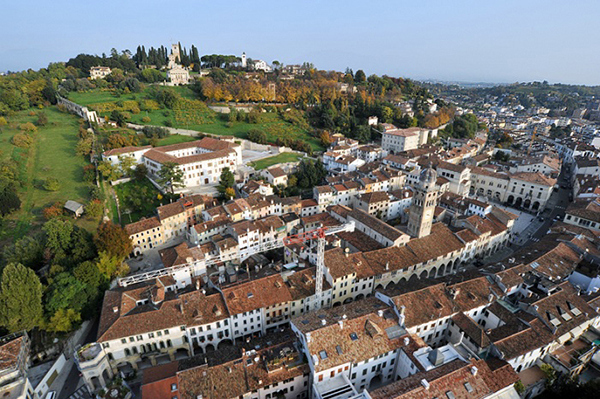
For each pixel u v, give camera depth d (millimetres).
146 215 136500
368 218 124750
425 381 59156
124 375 79062
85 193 137250
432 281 91438
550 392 73688
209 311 83125
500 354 71188
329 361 66438
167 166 145125
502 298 88688
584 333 84500
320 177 183125
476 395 60469
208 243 114438
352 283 98438
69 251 101188
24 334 75562
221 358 71688
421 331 79562
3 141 162125
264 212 136750
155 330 78062
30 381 74250
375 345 70438
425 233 117312
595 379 69188
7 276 76938
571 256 106875
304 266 102312
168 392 64500
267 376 67562
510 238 141875
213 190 158375
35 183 139000
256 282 89625
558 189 196000
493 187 179125
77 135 181875
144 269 111750
